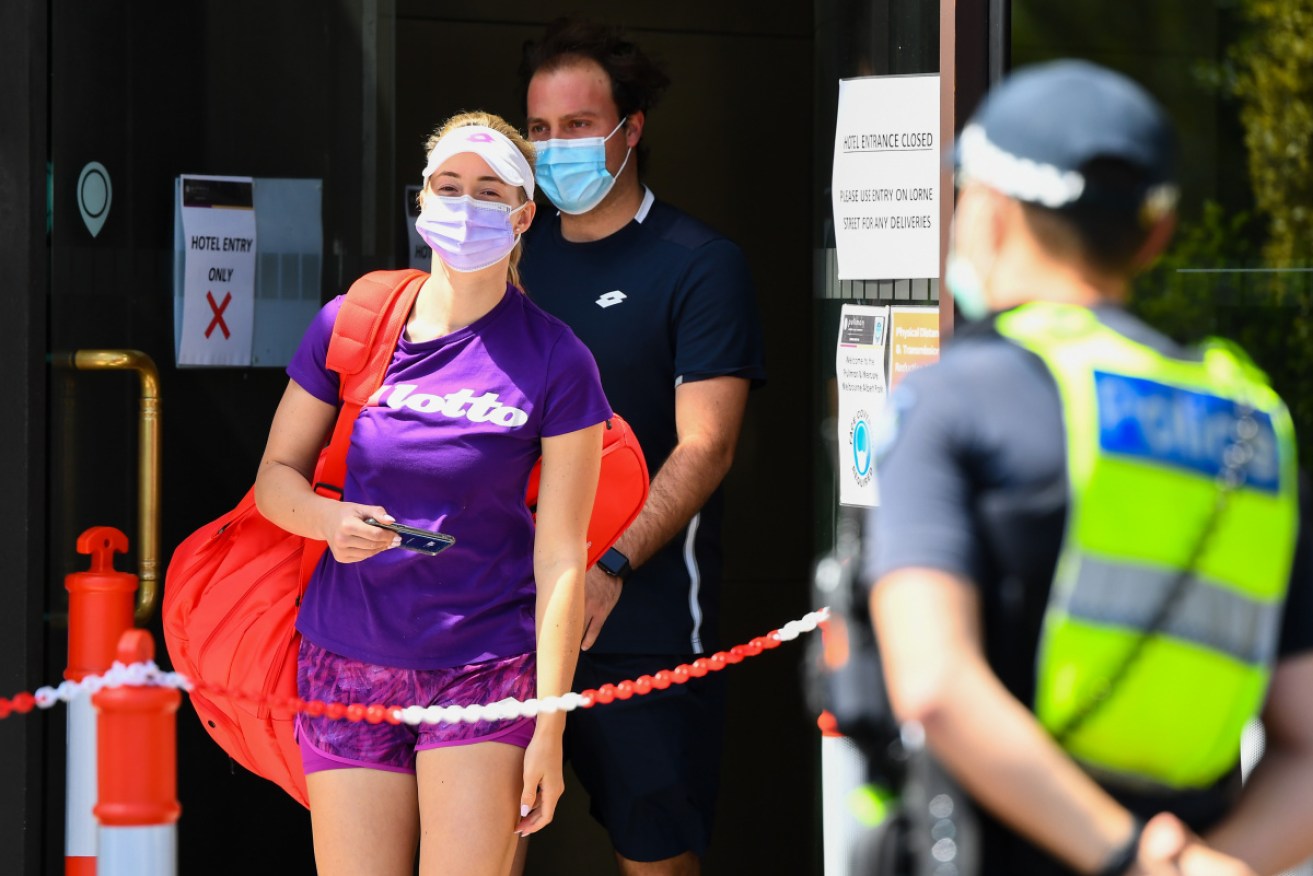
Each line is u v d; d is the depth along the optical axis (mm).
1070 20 12336
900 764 6461
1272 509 6207
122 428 13195
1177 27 12461
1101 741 6090
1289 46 12586
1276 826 6168
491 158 10367
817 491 13422
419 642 10336
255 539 11234
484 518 10406
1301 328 12773
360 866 10266
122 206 13156
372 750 10297
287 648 10828
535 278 13648
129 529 13289
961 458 6109
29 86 11812
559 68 13312
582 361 10523
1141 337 6309
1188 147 12664
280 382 14648
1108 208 6332
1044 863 6105
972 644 5871
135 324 13367
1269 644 6219
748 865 16781
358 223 14977
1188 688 6082
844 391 12547
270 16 14414
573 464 10414
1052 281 6426
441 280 10602
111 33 12922
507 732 10227
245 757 11391
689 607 13344
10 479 11914
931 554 5941
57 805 12242
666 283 13312
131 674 8164
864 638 6516
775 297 16734
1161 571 6020
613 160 13289
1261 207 12727
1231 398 6258
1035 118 6387
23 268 11852
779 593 16797
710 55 16531
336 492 10797
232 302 14258
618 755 13133
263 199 14414
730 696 16734
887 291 11992
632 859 13273
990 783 5812
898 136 11820
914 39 11680
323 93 14703
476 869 10148
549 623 10211
